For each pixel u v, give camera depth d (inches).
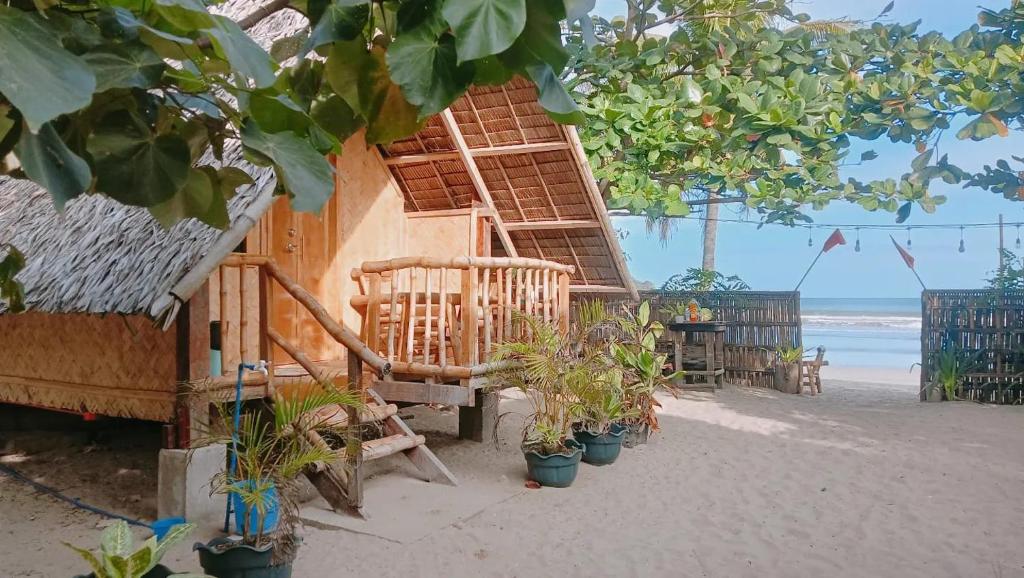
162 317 198.1
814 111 468.4
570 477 275.4
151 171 76.3
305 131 84.3
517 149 346.6
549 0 69.7
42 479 277.7
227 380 228.7
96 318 249.6
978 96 437.1
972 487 273.7
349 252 340.5
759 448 339.6
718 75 476.1
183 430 222.4
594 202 365.1
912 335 1665.8
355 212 344.2
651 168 507.8
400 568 197.3
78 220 245.8
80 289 210.1
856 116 495.2
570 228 388.8
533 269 310.0
